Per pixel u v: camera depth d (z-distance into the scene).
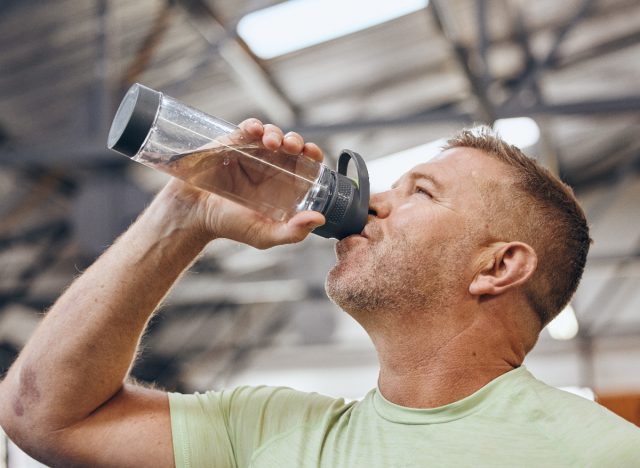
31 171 6.19
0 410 1.35
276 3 4.92
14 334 8.01
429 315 1.27
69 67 5.04
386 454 1.19
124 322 1.33
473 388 1.26
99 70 4.94
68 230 7.11
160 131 1.23
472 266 1.29
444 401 1.25
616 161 8.33
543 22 5.99
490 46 6.14
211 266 8.32
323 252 8.37
